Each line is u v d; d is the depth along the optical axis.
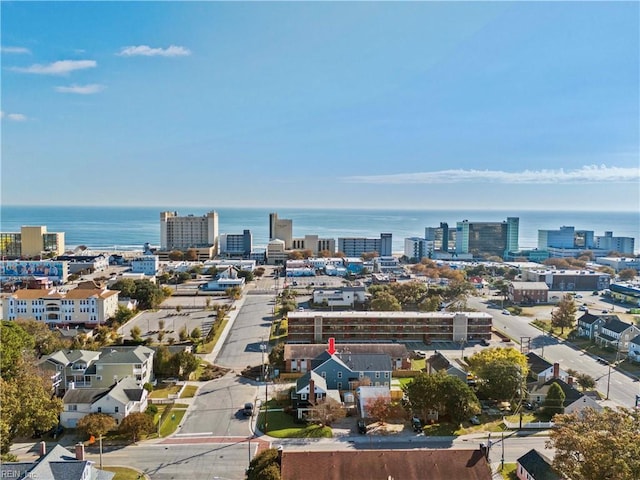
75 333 145.75
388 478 64.69
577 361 130.00
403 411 90.31
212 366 121.88
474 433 87.50
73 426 88.00
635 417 65.38
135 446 81.94
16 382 83.88
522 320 177.25
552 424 89.75
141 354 108.50
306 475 64.62
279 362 121.00
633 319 177.25
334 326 146.12
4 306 161.12
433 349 139.75
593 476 56.47
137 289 190.88
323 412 89.56
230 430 88.00
